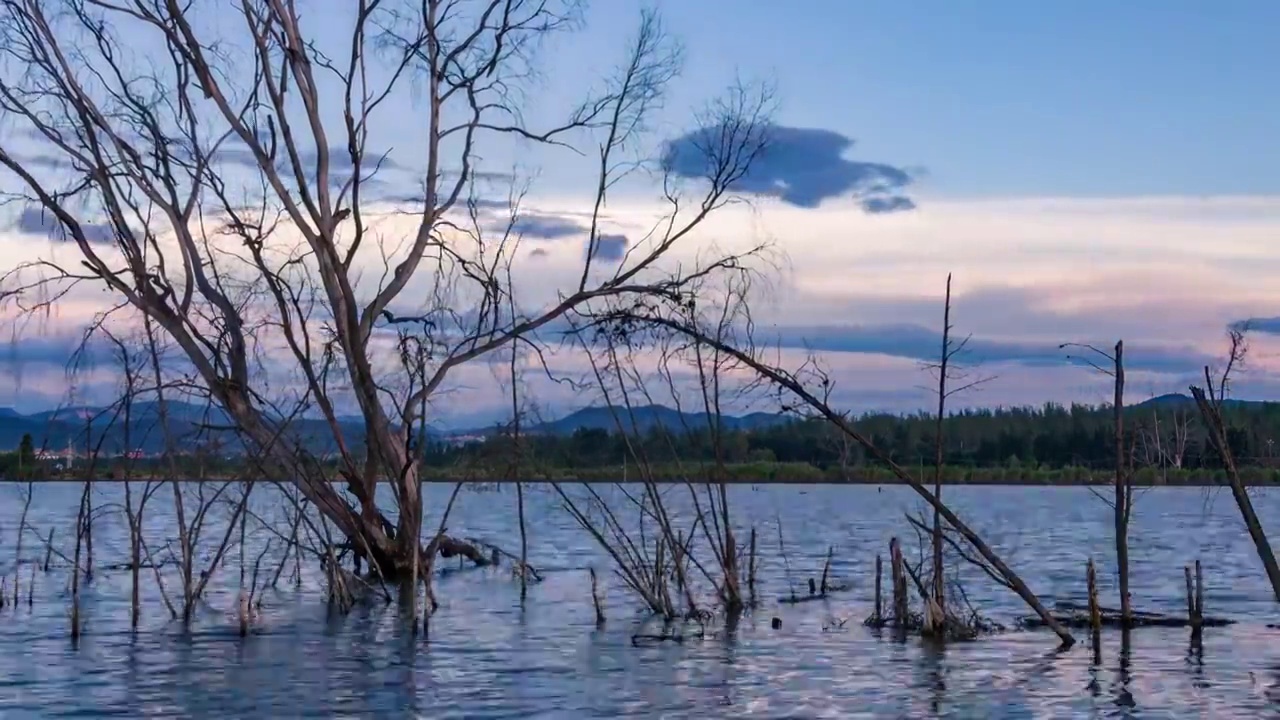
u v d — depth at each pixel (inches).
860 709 690.2
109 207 1130.0
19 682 751.1
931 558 1120.2
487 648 885.2
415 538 1045.2
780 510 2967.5
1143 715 677.3
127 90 1169.4
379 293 1197.7
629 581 1035.3
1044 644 892.6
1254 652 856.3
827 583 1293.1
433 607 1066.7
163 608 1077.1
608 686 749.9
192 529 1031.0
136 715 669.9
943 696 721.6
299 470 1126.4
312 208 1165.7
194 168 1184.8
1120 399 935.7
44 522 2132.1
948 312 916.0
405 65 1202.6
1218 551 1729.8
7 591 1178.6
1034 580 1333.7
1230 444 899.4
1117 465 966.4
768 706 695.1
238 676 775.1
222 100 1157.7
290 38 1171.9
